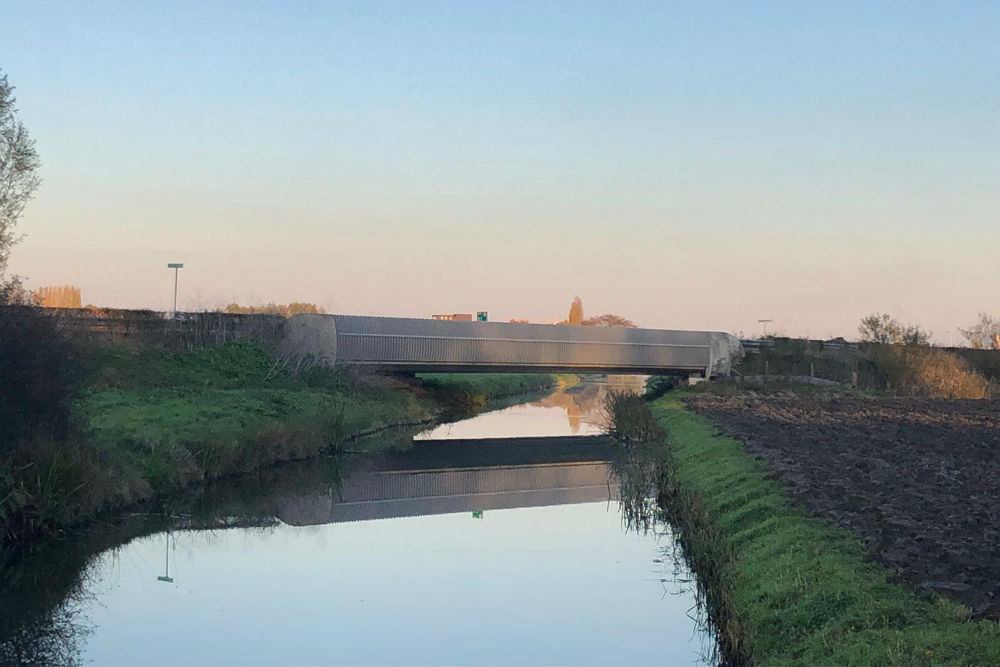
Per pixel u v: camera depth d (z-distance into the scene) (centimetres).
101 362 3953
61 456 2259
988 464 2539
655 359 6425
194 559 2152
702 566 1831
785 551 1617
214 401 3778
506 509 2897
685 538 2178
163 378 4134
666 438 4069
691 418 4397
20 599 1802
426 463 3894
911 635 1111
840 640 1174
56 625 1645
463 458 4078
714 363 6631
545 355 5988
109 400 3416
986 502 1867
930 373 6806
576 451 4359
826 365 7100
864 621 1202
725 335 6706
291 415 3912
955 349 7850
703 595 1795
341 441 4116
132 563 2098
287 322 5456
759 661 1275
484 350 5753
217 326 5309
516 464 3938
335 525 2603
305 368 5000
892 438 3269
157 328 4978
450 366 5800
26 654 1498
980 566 1332
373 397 5275
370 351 5416
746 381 6694
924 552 1441
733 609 1465
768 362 7081
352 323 5366
